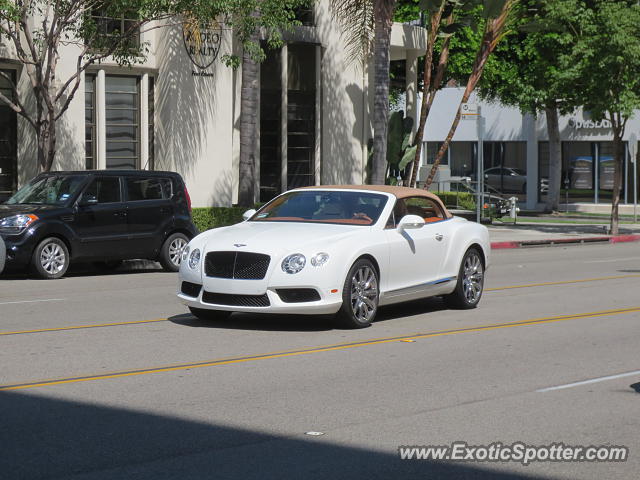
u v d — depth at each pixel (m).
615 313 16.30
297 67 35.62
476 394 9.93
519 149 59.91
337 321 14.12
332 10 35.75
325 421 8.72
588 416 9.05
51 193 22.08
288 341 13.03
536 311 16.50
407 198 15.74
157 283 20.75
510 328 14.49
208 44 32.53
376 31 31.27
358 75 37.56
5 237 20.78
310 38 35.72
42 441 7.93
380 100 31.36
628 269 24.81
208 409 9.10
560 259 28.39
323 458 7.57
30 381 10.23
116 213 22.31
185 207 23.73
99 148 30.81
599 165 57.50
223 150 33.34
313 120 36.19
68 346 12.45
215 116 33.00
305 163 36.09
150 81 32.25
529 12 43.59
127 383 10.20
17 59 28.36
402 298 15.16
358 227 14.68
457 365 11.49
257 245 13.69
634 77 36.75
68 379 10.37
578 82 38.22
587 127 57.28
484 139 61.25
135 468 7.23
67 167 29.84
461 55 49.44
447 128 63.12
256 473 7.16
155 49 32.09
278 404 9.35
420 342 13.12
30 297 17.92
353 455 7.68
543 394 9.98
